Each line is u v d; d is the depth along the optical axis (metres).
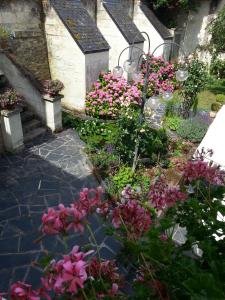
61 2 9.38
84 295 1.37
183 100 10.16
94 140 7.74
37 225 5.01
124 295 1.60
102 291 1.58
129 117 6.68
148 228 1.88
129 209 1.98
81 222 1.70
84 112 9.93
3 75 8.23
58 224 1.63
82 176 6.48
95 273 1.72
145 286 1.50
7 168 6.61
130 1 13.91
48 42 9.72
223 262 1.48
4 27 8.08
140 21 14.49
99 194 1.92
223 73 15.91
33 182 6.17
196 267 1.47
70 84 9.92
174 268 1.48
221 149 4.16
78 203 1.85
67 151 7.48
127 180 6.12
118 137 6.91
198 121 9.36
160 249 1.45
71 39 9.11
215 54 15.68
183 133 8.55
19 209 5.37
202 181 2.40
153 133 7.60
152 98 6.05
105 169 6.65
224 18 13.60
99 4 11.64
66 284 1.35
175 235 3.56
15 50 8.67
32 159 7.03
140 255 1.56
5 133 6.97
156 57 13.34
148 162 6.87
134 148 6.60
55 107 8.03
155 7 15.20
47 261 1.45
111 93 9.28
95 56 9.53
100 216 2.01
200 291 1.20
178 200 2.21
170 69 13.12
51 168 6.72
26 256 4.36
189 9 15.76
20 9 8.45
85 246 1.72
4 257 4.34
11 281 3.96
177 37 16.27
